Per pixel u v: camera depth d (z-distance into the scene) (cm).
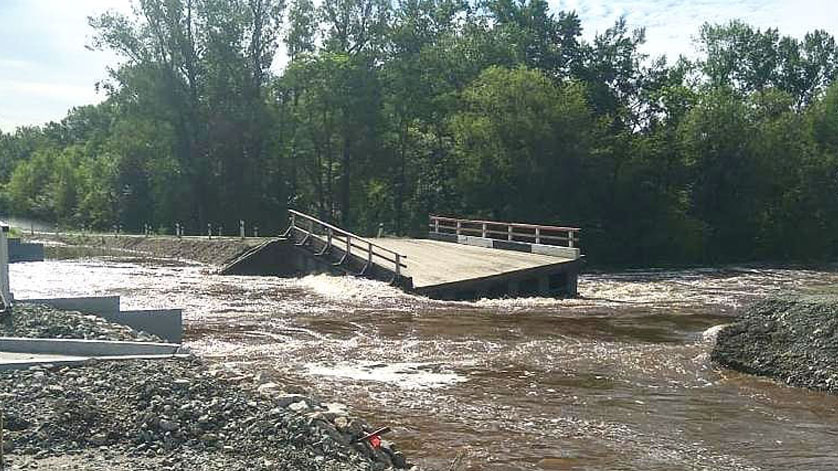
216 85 6000
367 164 6016
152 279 2941
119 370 975
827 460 990
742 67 8312
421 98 5909
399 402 1222
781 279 3938
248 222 6144
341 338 1769
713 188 5672
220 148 6078
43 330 1230
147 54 5841
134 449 766
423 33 6297
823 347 1438
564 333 1930
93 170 7919
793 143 5750
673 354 1667
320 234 3503
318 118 5938
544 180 4997
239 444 802
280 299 2397
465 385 1349
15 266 3581
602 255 5138
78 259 4138
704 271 4575
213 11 5919
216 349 1603
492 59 6338
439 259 2994
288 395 958
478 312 2278
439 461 945
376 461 866
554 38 6638
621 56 6325
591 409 1214
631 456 988
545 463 950
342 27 6019
